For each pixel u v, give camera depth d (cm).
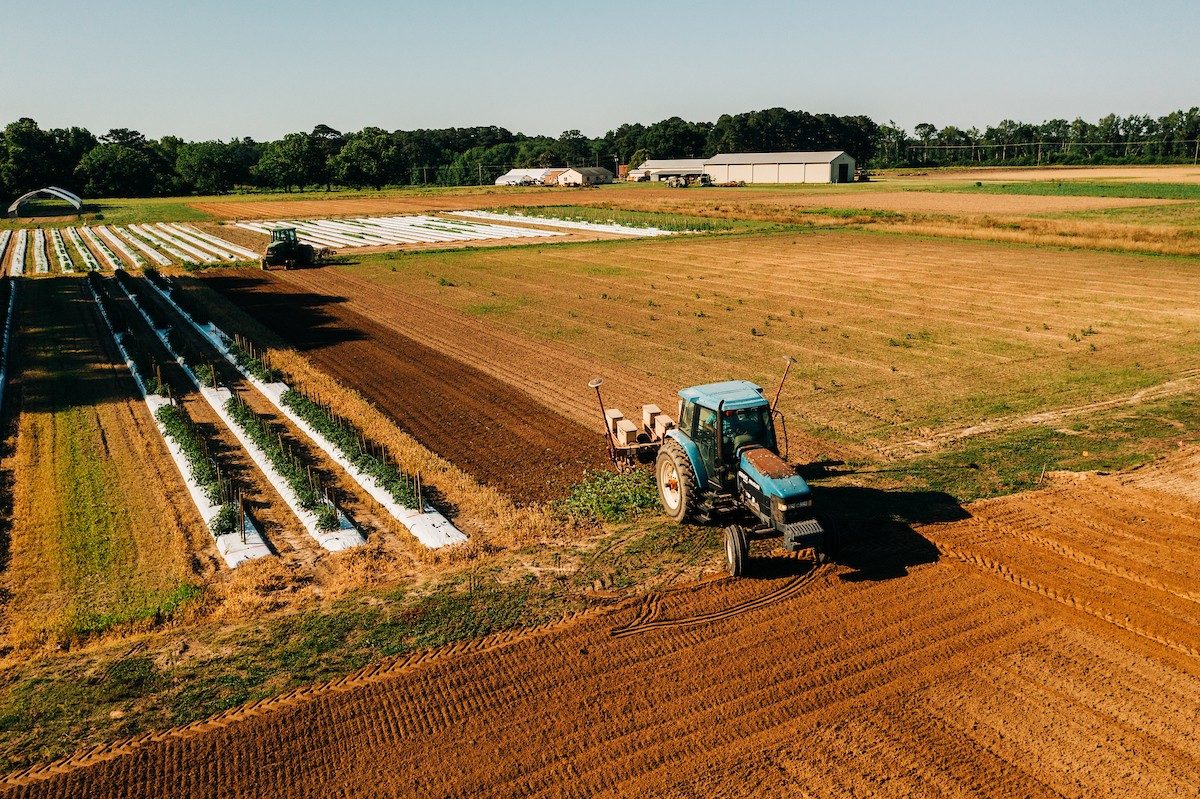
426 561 1473
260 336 3378
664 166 17338
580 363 2870
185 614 1304
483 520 1653
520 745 977
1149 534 1478
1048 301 3712
